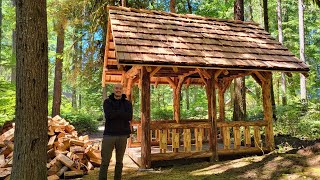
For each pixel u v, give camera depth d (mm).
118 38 7914
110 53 10242
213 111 8492
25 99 4590
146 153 7680
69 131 9852
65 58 15773
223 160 8609
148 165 7684
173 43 8430
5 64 16797
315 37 26641
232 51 8852
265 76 9188
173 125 8062
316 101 16953
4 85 13148
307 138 10500
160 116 18875
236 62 8305
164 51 7934
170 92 26891
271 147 8992
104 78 11672
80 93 29250
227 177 6203
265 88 9203
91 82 17172
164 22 9352
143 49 7785
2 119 11594
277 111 13109
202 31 9523
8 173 6531
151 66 7672
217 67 8008
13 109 12555
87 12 15258
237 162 7582
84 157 8086
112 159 9500
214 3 18078
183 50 8234
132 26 8633
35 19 4656
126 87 10703
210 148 8414
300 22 20141
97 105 26500
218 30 9938
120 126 5934
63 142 7977
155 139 11211
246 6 28000
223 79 11516
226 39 9453
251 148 8891
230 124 8750
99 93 26109
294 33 26547
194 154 8242
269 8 26922
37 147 4637
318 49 26844
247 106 21094
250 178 5938
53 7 14570
